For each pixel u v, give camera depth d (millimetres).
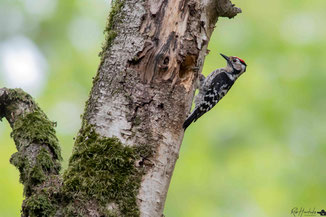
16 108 6793
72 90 13742
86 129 6414
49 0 14914
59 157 6609
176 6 6977
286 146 13133
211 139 13609
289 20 14289
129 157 6207
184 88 6840
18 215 11422
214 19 7637
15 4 14633
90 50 14156
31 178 6160
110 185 5973
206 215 12977
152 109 6531
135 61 6641
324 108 13109
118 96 6523
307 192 12656
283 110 13344
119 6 7031
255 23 14336
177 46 6879
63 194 5918
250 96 13672
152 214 6191
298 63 13703
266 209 12797
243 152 13375
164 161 6457
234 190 13242
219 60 14000
